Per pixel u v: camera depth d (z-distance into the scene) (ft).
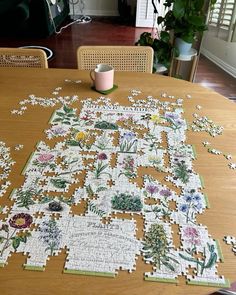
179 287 1.65
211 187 2.31
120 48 4.54
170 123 3.08
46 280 1.67
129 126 3.02
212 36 12.00
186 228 1.97
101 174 2.41
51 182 2.32
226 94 9.63
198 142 2.81
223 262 1.77
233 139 2.86
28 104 3.36
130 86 3.81
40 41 14.02
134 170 2.46
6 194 2.20
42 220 2.00
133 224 1.99
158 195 2.22
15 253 1.79
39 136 2.85
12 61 4.56
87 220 2.01
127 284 1.65
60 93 3.60
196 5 7.18
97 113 3.23
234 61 10.93
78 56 4.51
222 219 2.05
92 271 1.71
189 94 3.65
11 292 1.61
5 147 2.69
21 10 12.80
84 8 18.58
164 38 7.82
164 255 1.80
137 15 16.31
